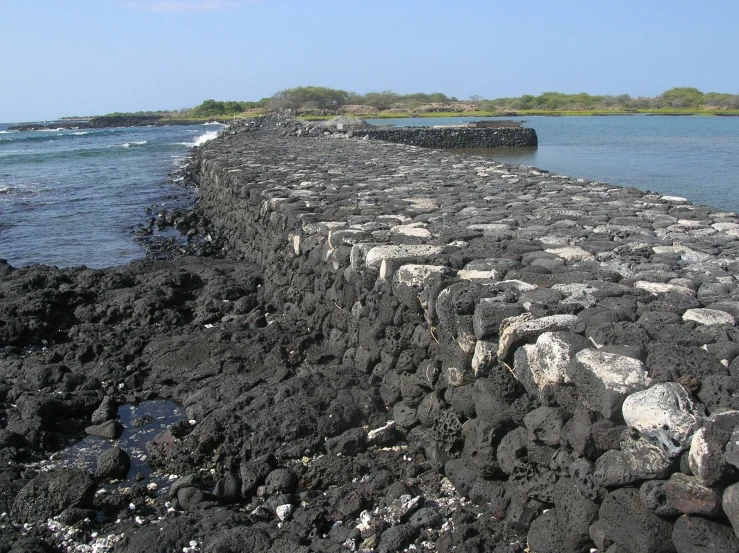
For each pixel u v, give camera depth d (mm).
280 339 8219
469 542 4281
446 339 5242
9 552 4570
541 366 4188
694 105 120125
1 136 85438
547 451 4199
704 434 3162
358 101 124938
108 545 4742
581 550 3898
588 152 39812
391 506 4863
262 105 129375
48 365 7895
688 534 3270
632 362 3781
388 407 6324
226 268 11844
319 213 9438
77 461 6129
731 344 3980
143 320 9570
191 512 5078
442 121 82062
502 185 12078
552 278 5633
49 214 21125
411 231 7879
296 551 4391
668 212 9070
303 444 5848
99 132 95312
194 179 29203
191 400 7113
